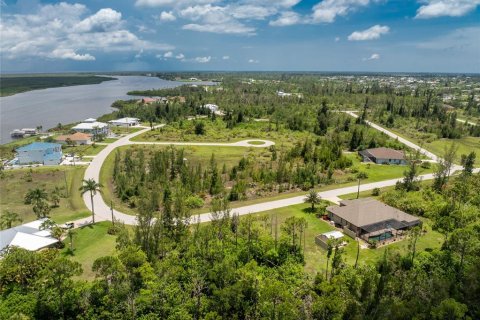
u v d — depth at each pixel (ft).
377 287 129.39
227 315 138.00
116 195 289.12
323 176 331.57
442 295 127.13
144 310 135.95
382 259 164.04
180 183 294.25
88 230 215.72
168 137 506.89
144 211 196.13
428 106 626.64
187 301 137.69
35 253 154.40
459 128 527.40
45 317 130.62
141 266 147.64
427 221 227.20
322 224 222.28
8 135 567.59
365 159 398.01
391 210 222.48
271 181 306.96
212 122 590.96
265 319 128.26
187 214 207.10
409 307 117.70
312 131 538.47
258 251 173.47
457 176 319.27
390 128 552.82
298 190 295.89
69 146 462.19
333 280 140.87
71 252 185.47
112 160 391.45
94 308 134.31
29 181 322.75
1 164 371.76
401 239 202.49
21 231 197.77
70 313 133.90
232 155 413.18
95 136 506.48
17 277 139.74
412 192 271.69
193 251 166.91
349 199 265.95
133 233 200.23
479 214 218.18
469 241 157.99
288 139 493.36
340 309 122.62
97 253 185.06
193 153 420.77
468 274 136.36
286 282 152.66
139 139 498.28
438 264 156.15
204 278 150.92
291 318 124.67
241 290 138.72
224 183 317.01
